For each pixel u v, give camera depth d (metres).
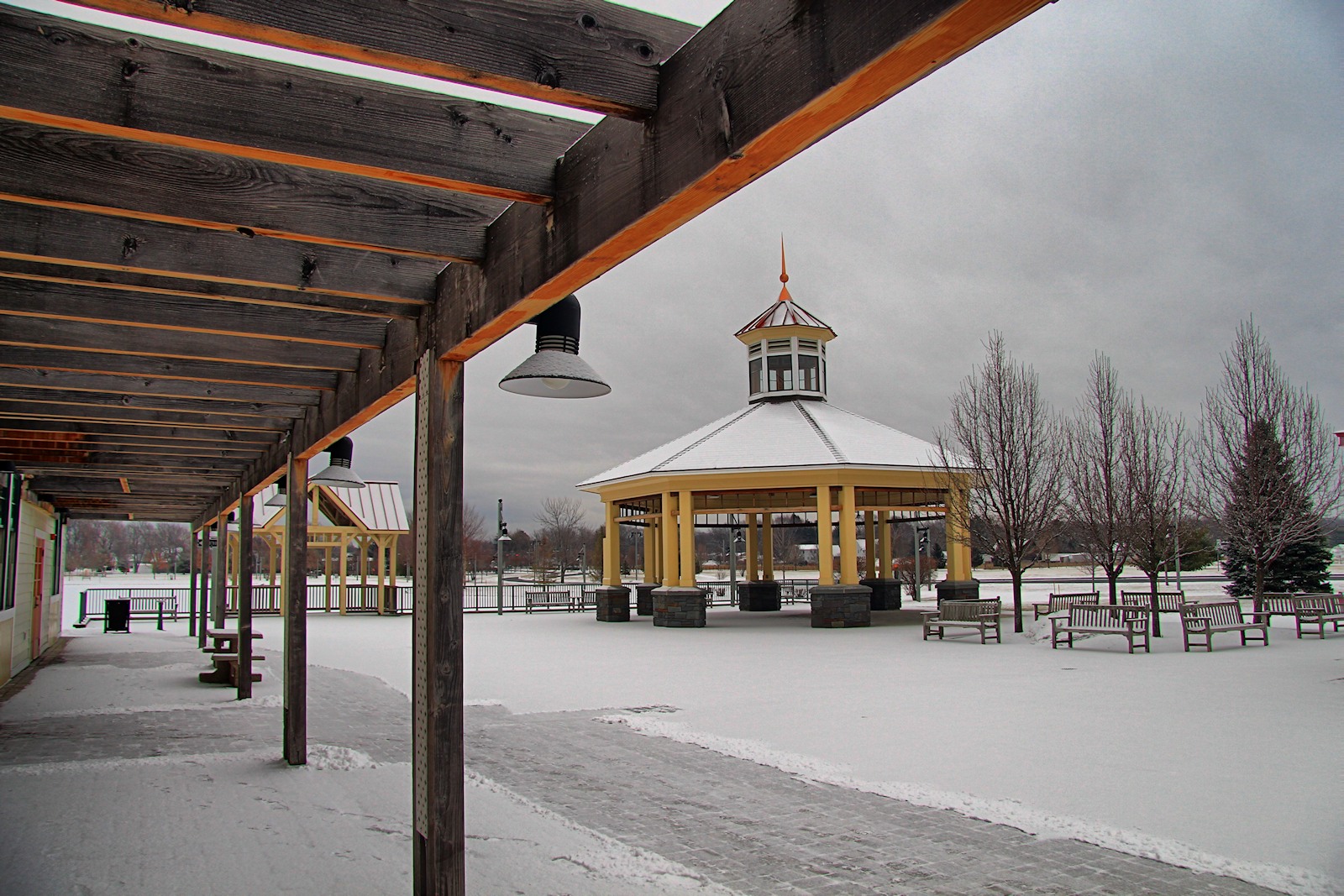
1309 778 6.55
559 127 3.23
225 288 4.46
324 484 8.66
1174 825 5.48
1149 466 21.38
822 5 1.95
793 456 22.39
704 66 2.37
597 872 4.77
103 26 2.67
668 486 23.20
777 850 5.14
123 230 3.96
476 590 34.34
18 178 3.12
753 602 29.19
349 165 2.91
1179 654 14.48
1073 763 7.10
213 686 12.74
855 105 1.99
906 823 5.66
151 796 6.42
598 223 2.87
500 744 8.26
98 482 14.61
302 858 5.00
